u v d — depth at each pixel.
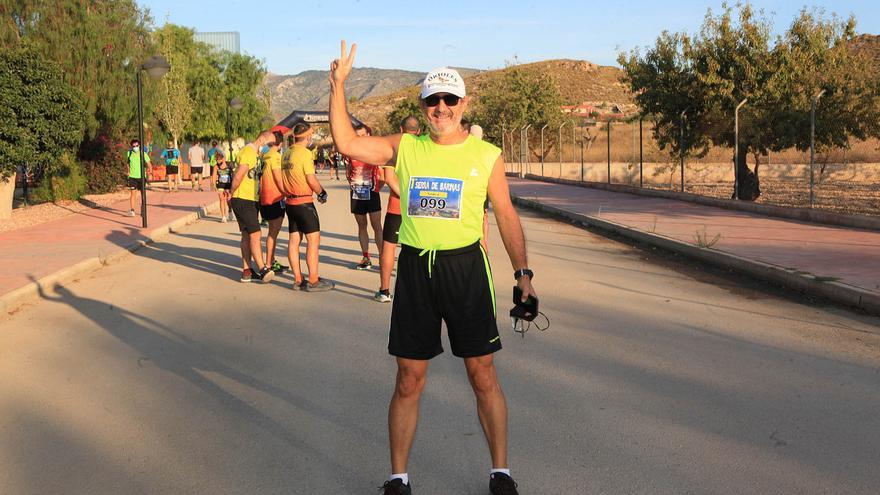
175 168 27.39
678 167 32.16
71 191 22.38
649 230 13.25
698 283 9.03
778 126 18.89
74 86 20.78
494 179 3.49
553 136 45.16
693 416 4.63
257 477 3.87
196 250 12.66
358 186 10.05
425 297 3.48
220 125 43.09
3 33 19.84
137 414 4.79
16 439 4.41
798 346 6.16
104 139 25.92
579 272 9.88
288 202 8.71
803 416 4.61
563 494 3.63
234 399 5.05
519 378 5.41
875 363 5.66
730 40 19.33
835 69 18.72
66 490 3.75
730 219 15.02
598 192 24.53
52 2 21.38
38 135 17.81
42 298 8.57
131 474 3.92
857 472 3.83
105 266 10.91
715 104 19.55
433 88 3.35
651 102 21.72
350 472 3.92
